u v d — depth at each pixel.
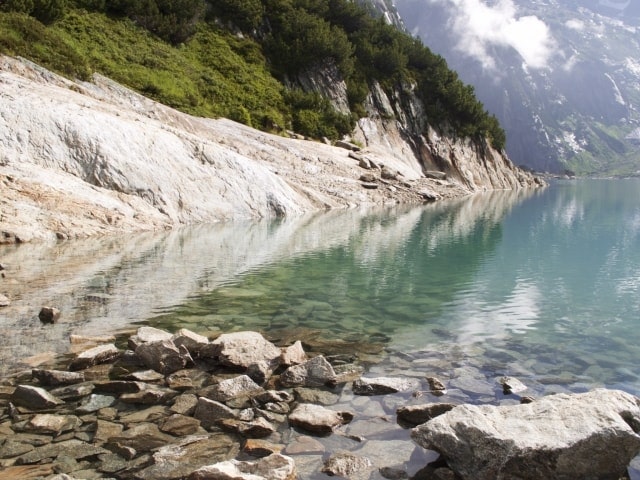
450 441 4.66
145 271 13.14
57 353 7.42
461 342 8.44
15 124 19.33
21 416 5.49
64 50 30.28
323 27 60.34
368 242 19.77
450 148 70.25
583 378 6.92
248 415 5.58
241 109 43.06
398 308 10.56
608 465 4.43
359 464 4.73
